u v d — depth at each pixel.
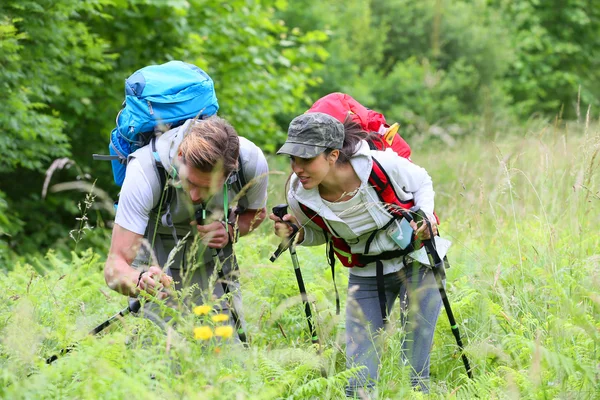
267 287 6.19
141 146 4.91
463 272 6.52
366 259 5.06
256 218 5.14
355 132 4.79
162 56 14.10
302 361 4.43
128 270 4.50
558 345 4.44
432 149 13.66
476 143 13.22
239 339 4.79
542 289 5.51
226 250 5.12
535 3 30.16
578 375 4.11
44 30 10.76
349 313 5.12
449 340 5.59
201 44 14.22
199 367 3.57
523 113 28.31
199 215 4.81
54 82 11.74
